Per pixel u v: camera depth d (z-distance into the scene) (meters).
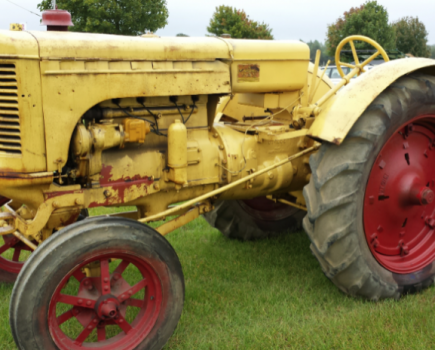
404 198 3.03
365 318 2.66
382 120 2.76
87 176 2.53
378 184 2.97
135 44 2.52
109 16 17.67
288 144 3.23
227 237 4.23
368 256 2.89
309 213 2.79
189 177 2.84
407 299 2.98
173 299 2.44
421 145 3.17
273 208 4.29
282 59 3.06
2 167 2.32
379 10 30.80
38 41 2.24
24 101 2.23
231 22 26.69
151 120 2.72
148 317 2.44
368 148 2.73
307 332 2.58
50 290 2.13
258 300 3.01
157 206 2.87
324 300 3.02
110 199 2.61
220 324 2.74
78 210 2.56
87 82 2.37
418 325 2.63
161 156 2.75
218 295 3.10
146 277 2.42
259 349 2.47
